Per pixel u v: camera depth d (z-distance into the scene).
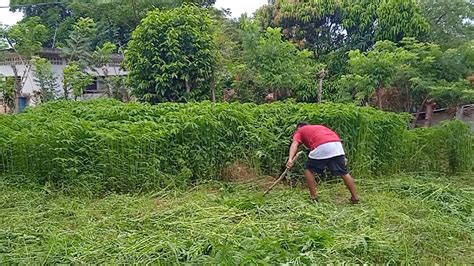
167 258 4.13
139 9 19.42
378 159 8.33
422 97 11.66
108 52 14.43
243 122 7.84
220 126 7.60
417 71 11.12
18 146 6.84
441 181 7.90
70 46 14.82
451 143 8.96
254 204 5.91
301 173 7.66
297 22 15.05
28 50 15.83
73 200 6.25
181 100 10.74
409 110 11.95
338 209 6.02
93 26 16.69
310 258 4.08
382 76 10.90
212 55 11.11
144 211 5.77
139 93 10.96
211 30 11.65
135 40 10.91
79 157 6.88
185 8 11.16
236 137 7.76
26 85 17.44
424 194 6.84
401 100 11.93
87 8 20.11
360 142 7.99
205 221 5.19
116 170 6.88
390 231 5.00
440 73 11.30
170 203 6.18
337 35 15.07
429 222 5.31
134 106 8.55
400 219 5.37
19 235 4.83
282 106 8.41
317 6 14.66
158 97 10.80
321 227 5.10
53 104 9.78
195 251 4.24
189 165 7.38
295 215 5.56
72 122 7.30
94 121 7.79
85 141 6.90
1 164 6.90
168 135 7.26
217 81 11.58
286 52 11.92
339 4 14.48
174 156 7.31
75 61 14.48
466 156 9.04
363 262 4.20
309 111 7.98
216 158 7.57
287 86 11.96
